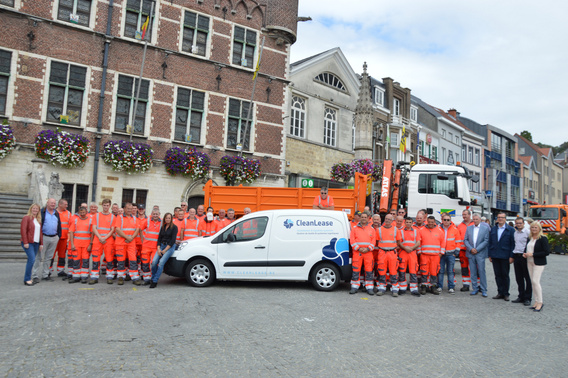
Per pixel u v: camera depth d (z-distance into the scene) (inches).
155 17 746.8
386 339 241.3
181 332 242.5
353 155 1085.8
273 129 868.6
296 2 894.4
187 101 776.9
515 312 328.2
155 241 404.2
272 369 190.9
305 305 323.0
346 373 188.5
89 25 693.3
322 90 1031.6
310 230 398.0
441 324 280.8
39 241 389.1
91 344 217.6
